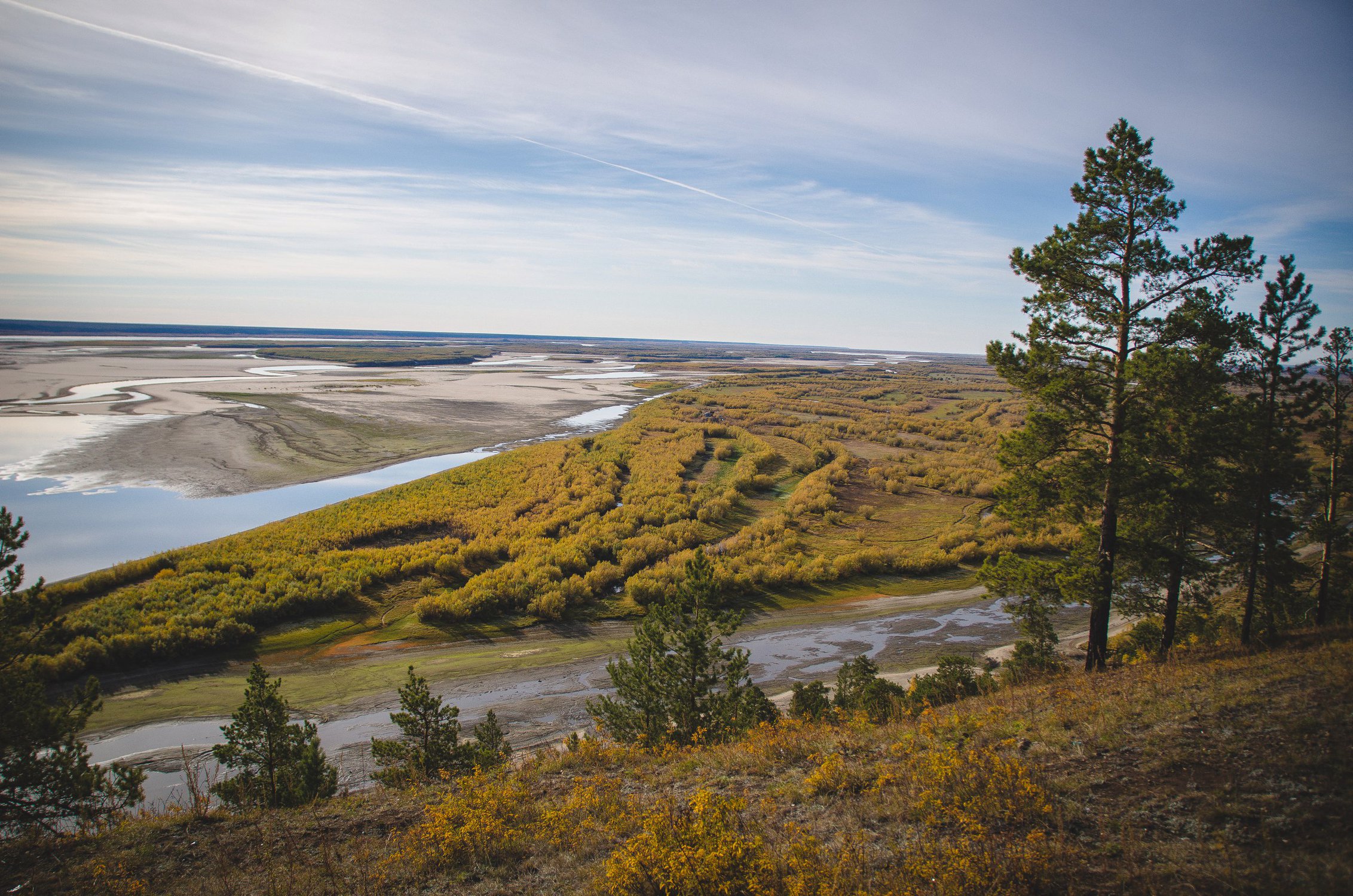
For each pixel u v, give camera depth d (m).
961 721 11.98
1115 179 16.03
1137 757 9.05
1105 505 16.62
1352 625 16.48
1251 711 9.77
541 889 8.01
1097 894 6.27
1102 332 16.91
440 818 9.45
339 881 8.46
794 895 6.48
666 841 7.61
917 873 6.76
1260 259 14.73
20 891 8.52
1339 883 5.77
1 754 11.02
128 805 13.18
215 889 8.48
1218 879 6.18
